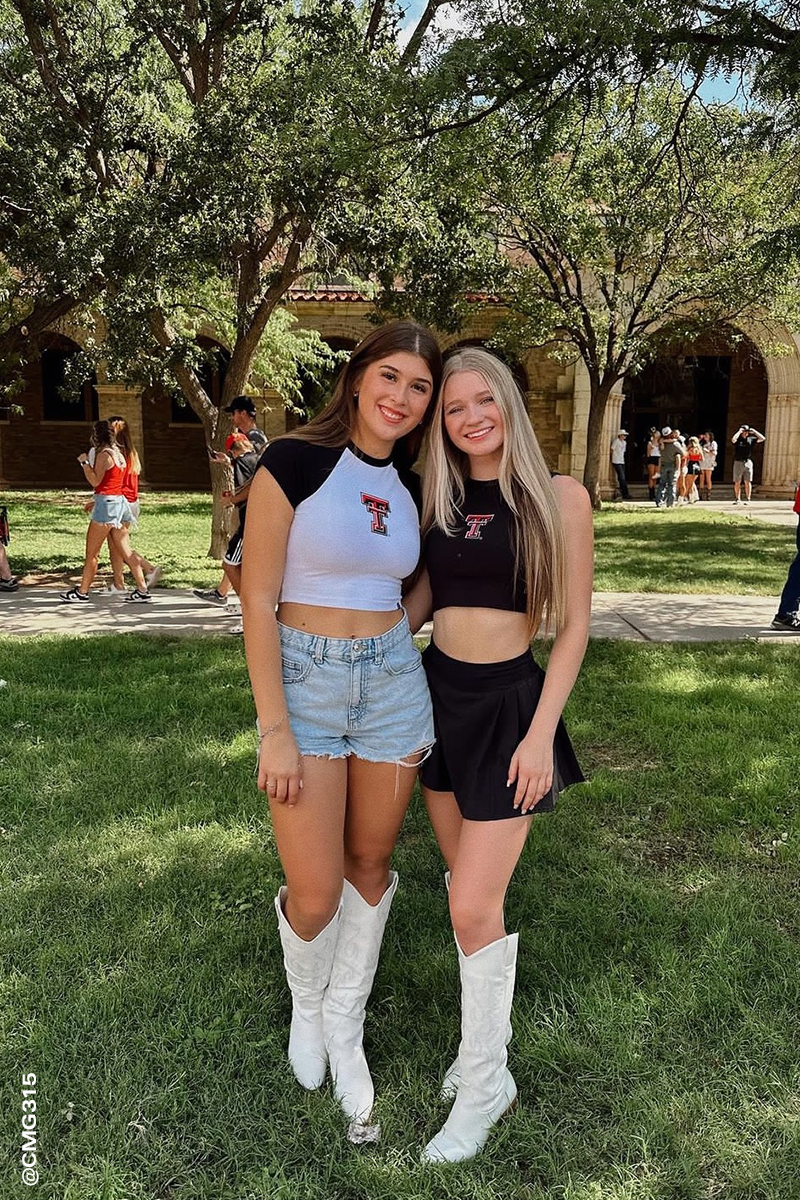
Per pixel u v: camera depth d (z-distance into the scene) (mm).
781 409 23359
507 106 7621
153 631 7691
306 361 18875
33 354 11969
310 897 2264
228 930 3027
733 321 18297
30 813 3906
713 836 3795
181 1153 2133
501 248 18406
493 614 2256
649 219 15688
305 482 2176
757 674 6320
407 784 2312
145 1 8875
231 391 11219
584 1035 2543
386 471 2287
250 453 7469
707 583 10438
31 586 10031
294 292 22938
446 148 7918
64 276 8719
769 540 14461
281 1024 2600
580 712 5398
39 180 8859
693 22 6672
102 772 4355
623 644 7191
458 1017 2623
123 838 3676
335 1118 2246
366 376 2189
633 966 2840
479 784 2211
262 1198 2010
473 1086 2172
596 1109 2285
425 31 9086
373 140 7398
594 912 3139
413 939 3012
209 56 10188
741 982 2752
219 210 8766
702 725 5121
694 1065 2412
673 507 20828
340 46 8383
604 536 15039
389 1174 2082
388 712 2250
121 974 2775
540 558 2186
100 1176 2039
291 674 2211
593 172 13430
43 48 9797
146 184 9703
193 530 15273
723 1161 2100
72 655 6703
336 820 2248
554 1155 2137
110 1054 2441
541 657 6637
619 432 23500
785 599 7938
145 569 11008
